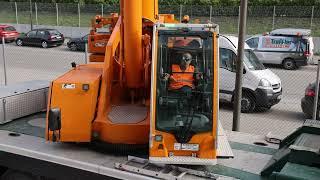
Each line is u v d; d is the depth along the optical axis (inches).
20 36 1168.2
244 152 234.8
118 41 243.6
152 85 197.3
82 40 1049.5
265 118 474.9
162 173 197.9
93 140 227.6
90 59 285.7
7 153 239.5
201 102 199.2
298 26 1163.9
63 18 1440.7
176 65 200.7
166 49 200.4
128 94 248.5
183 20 241.9
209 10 1218.0
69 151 231.6
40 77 657.6
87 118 224.1
